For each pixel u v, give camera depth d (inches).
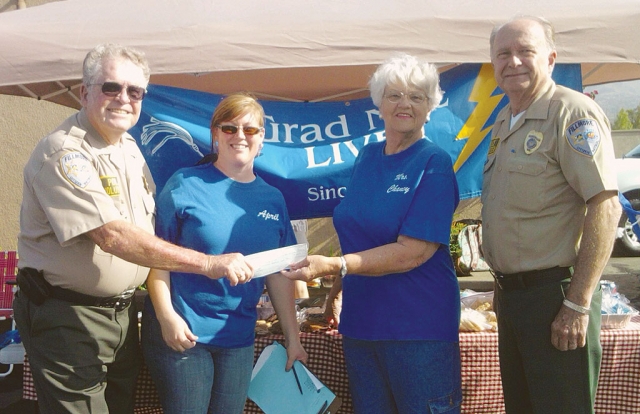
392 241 96.3
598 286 96.3
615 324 119.9
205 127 136.3
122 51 91.7
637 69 181.2
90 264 90.4
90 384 94.1
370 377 99.8
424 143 98.9
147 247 86.3
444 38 130.5
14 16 142.1
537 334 95.3
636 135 506.6
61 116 273.9
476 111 140.6
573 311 90.5
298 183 137.7
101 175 91.4
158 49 127.5
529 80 96.7
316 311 134.1
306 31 129.5
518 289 96.9
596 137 89.6
